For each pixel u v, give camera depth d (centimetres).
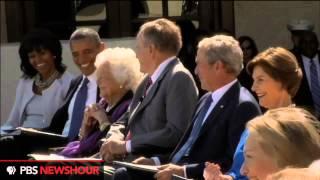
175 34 1381
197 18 2402
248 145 724
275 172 684
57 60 1886
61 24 2433
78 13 2427
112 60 1503
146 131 1380
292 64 1135
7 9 2420
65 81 1877
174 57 1386
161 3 2403
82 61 1673
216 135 1224
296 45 2205
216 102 1248
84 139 1520
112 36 2412
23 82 1922
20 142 1700
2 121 2284
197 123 1269
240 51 1250
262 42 2434
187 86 1334
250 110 1200
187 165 1214
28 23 2436
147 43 1377
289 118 709
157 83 1371
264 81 1138
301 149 691
